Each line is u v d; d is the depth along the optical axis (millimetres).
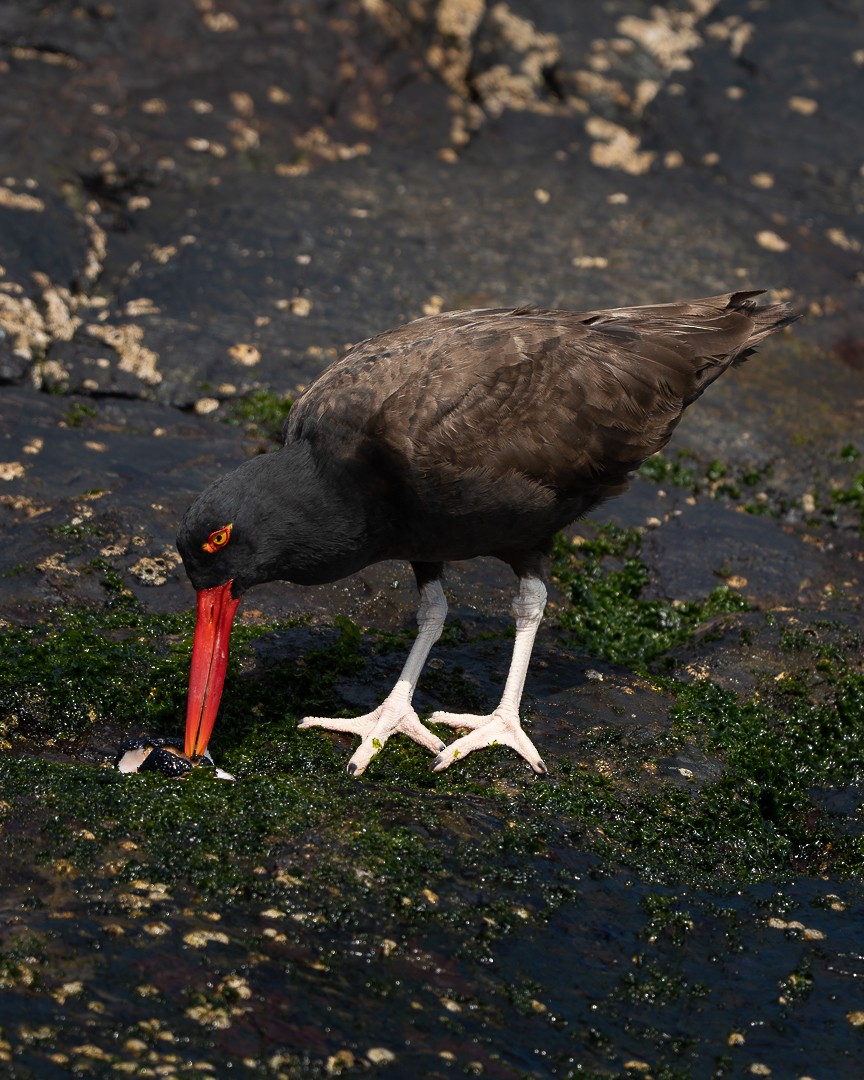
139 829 7766
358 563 10078
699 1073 6742
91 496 12453
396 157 20031
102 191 18031
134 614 11094
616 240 18531
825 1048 7027
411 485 9680
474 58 21797
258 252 17344
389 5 21609
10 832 7605
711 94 21891
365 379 9883
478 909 7621
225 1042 6367
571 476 10250
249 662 10672
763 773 10109
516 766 9719
